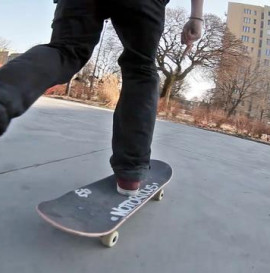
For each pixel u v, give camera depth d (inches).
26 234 46.1
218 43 791.7
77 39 41.2
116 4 44.8
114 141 55.1
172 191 78.9
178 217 62.4
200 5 54.0
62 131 143.5
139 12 45.9
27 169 76.2
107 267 41.6
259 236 60.2
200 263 46.5
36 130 133.4
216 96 968.9
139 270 42.1
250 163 151.9
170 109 553.9
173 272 43.0
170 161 118.6
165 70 805.9
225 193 86.0
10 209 52.9
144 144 53.9
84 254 43.7
